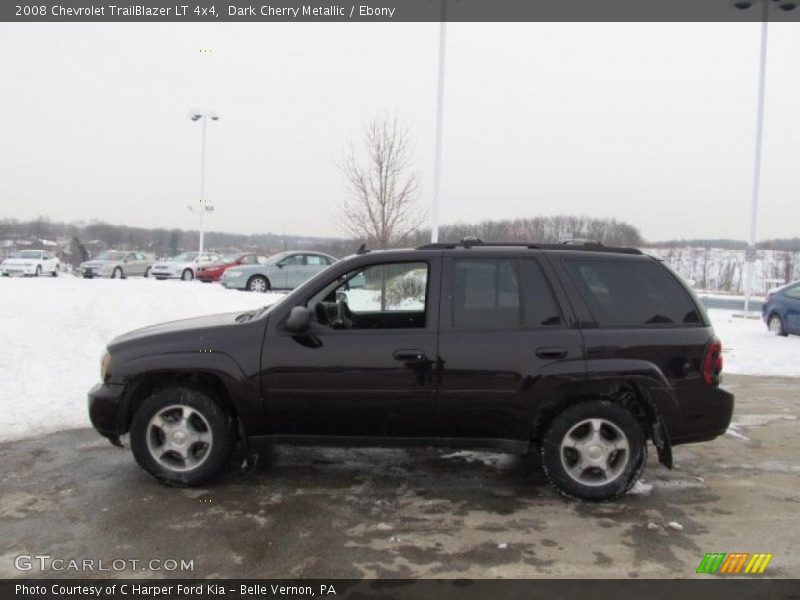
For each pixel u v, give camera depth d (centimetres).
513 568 358
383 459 548
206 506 439
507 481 498
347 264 481
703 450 596
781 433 661
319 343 458
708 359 459
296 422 464
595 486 453
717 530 412
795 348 1268
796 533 410
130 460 531
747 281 1991
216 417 466
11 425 623
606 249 486
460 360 450
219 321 511
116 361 470
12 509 431
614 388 456
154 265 3241
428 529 407
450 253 476
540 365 448
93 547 378
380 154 2198
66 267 4669
